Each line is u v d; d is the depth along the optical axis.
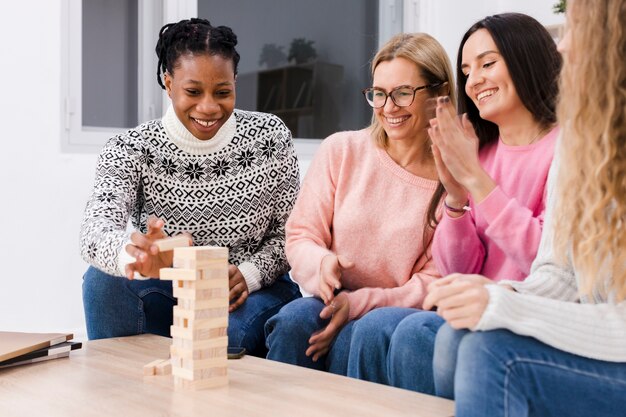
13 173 2.62
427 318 1.34
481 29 1.53
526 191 1.48
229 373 1.26
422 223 1.66
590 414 0.93
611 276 0.95
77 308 2.79
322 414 1.01
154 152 1.76
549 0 3.70
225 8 3.29
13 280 2.63
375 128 1.78
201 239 1.82
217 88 1.69
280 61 3.53
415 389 1.32
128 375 1.23
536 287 1.05
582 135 0.98
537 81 1.49
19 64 2.62
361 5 3.80
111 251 1.36
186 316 1.14
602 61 0.95
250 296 1.78
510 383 0.91
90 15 2.88
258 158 1.83
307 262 1.65
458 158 1.40
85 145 2.84
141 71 3.00
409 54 1.65
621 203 0.94
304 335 1.60
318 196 1.76
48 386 1.16
